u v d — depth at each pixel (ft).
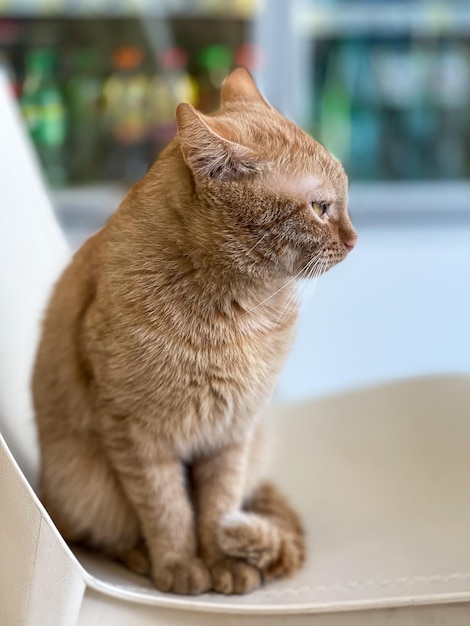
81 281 4.15
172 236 3.76
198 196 3.69
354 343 9.06
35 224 5.09
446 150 9.83
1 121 5.11
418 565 3.71
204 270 3.76
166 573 3.80
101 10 9.14
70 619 3.21
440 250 9.64
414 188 9.78
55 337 4.20
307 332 9.16
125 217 3.92
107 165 9.36
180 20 9.20
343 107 9.58
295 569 3.84
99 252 4.01
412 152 9.78
